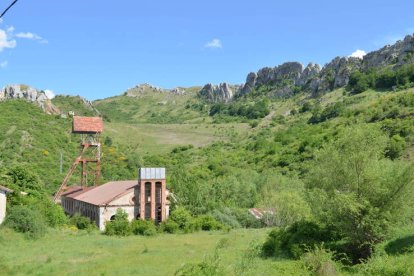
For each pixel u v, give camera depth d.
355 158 34.97
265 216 73.19
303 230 39.22
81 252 41.97
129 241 50.81
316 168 37.91
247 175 105.94
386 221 33.31
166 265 34.97
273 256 37.50
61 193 88.31
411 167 33.59
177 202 71.25
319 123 159.75
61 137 130.88
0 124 124.56
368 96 175.88
